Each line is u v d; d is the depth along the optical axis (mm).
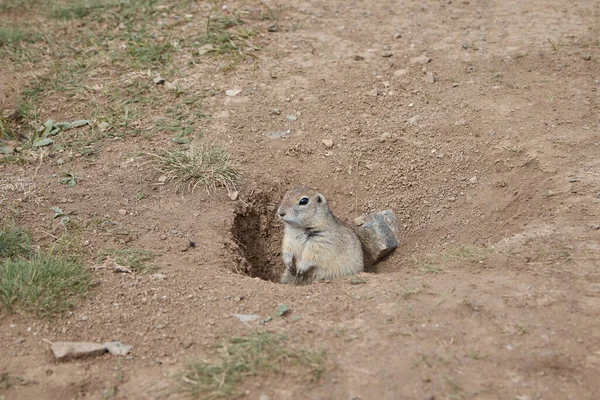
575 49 14773
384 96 13633
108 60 14688
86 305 8172
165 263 9297
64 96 13641
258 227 11633
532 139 11859
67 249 9398
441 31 15844
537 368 6824
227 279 8953
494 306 7746
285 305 8133
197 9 16750
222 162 11711
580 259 8680
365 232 11219
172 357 7316
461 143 12344
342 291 8461
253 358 7000
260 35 15648
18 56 15008
